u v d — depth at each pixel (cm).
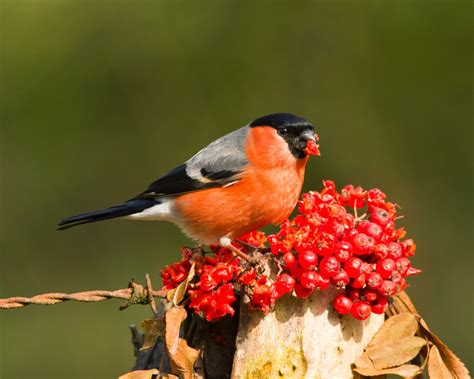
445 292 1247
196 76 1362
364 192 504
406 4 1361
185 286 468
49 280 1273
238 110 1346
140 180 1340
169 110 1357
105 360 1141
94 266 1284
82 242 1298
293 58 1363
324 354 452
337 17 1370
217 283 461
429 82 1331
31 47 1366
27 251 1293
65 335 1168
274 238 457
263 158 623
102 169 1344
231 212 629
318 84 1348
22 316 1191
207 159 641
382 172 1305
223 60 1366
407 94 1335
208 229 643
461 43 1333
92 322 1184
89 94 1357
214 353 492
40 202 1318
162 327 473
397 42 1348
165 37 1377
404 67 1342
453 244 1270
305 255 441
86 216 666
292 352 452
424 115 1326
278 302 457
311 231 450
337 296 458
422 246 1273
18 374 1124
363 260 463
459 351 1187
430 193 1297
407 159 1310
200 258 494
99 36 1380
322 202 479
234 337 492
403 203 1291
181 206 647
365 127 1322
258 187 626
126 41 1379
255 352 453
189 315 498
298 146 628
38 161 1333
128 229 1293
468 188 1295
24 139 1335
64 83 1355
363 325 469
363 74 1346
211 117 1348
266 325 455
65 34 1377
